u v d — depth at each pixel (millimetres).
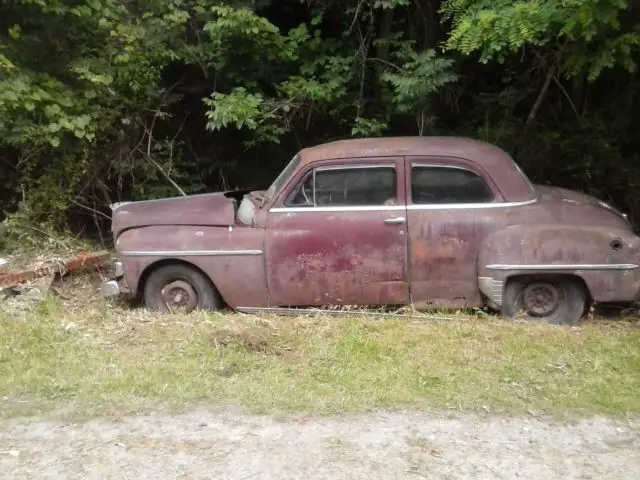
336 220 5535
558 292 5523
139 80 7953
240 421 3834
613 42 6035
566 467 3383
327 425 3785
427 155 5551
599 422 3832
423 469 3355
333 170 5594
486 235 5445
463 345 4922
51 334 5176
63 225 8047
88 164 8055
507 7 5910
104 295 5992
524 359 4656
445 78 7754
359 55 8391
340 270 5555
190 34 8602
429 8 8531
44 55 7727
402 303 5609
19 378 4371
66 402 4086
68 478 3293
